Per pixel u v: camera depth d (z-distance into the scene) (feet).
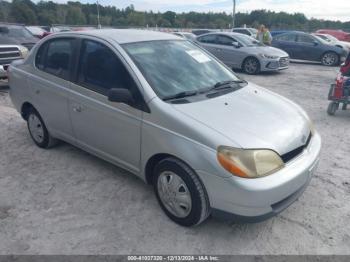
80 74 12.78
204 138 9.33
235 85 12.93
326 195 12.44
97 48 12.41
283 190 9.25
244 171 8.90
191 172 9.67
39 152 15.83
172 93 10.96
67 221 10.84
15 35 38.63
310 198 12.23
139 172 11.43
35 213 11.26
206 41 44.65
